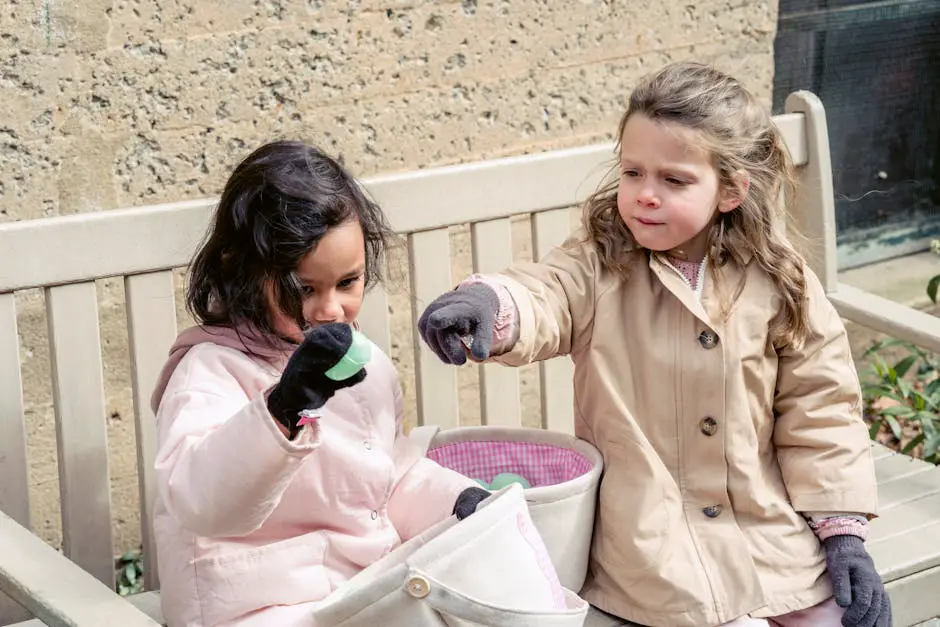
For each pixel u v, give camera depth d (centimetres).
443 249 260
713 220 225
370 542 210
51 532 296
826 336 231
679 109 211
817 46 398
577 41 326
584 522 221
